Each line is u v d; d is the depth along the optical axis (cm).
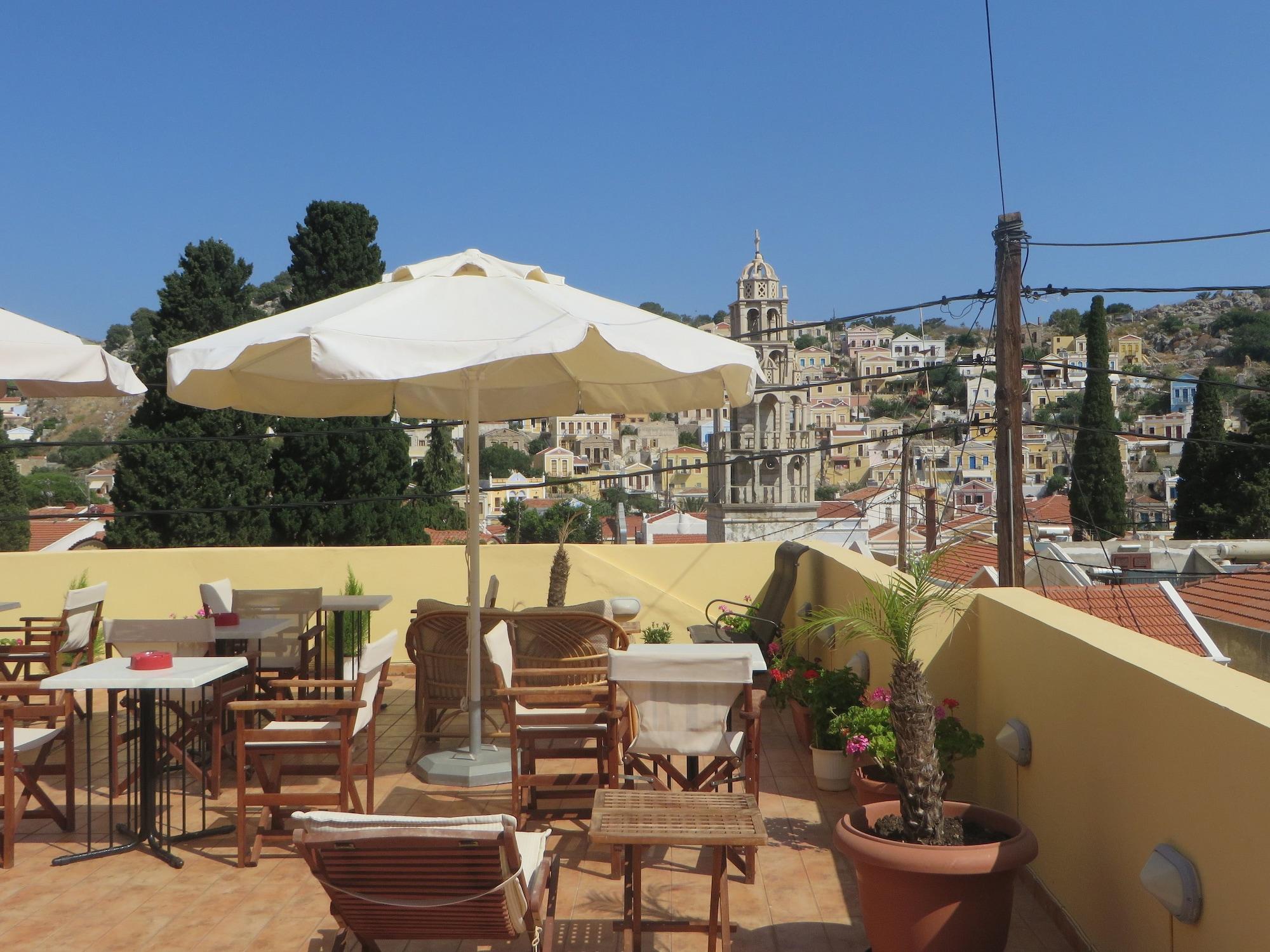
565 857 463
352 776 470
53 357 517
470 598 579
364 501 1502
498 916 305
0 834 495
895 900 331
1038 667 416
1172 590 1305
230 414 1792
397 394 737
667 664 435
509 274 537
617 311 523
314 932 386
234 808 533
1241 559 2317
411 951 373
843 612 425
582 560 983
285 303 1894
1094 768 357
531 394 743
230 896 419
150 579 945
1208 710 276
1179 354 13612
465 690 604
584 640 570
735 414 3591
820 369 14138
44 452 11388
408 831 283
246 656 578
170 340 1828
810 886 431
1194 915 278
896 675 359
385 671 548
